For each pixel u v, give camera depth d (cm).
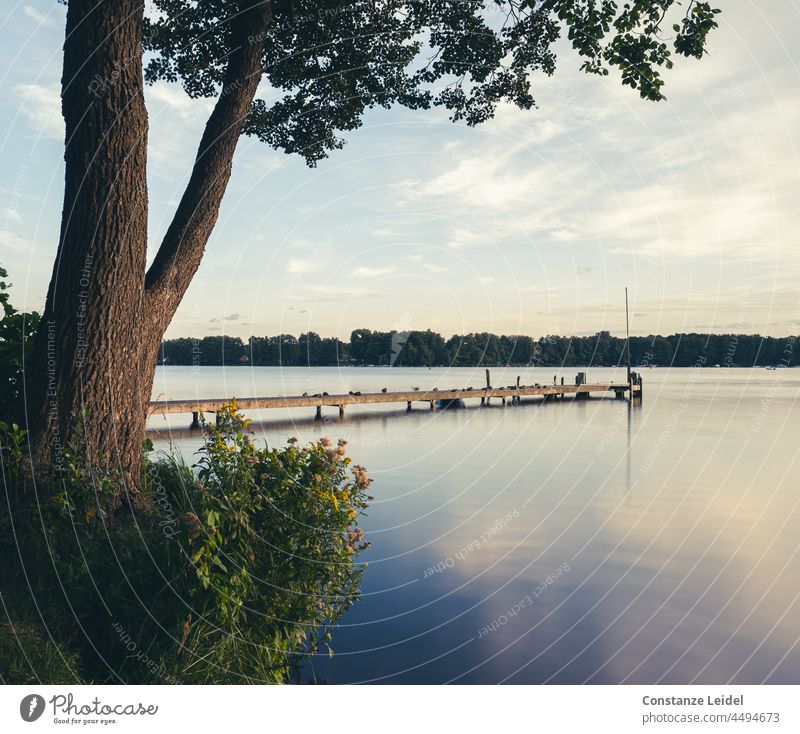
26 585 348
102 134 441
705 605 544
